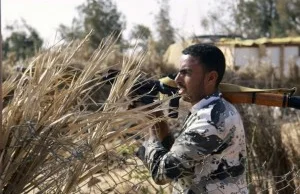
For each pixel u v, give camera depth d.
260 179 3.92
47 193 2.19
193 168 2.47
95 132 2.24
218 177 2.46
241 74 9.04
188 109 2.62
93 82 2.51
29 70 2.36
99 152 2.29
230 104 2.55
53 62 2.31
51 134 2.14
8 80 2.39
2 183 2.08
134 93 2.57
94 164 2.25
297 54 18.81
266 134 4.50
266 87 7.14
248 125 4.54
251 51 11.45
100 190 2.31
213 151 2.44
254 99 2.70
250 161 4.38
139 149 2.59
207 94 2.56
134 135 2.35
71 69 2.51
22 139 2.10
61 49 2.40
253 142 4.49
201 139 2.43
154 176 2.53
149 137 2.62
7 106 2.16
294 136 4.56
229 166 2.48
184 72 2.56
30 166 2.12
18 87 2.26
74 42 2.47
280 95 2.68
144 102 2.55
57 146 2.13
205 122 2.44
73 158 2.12
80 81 2.30
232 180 2.48
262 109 4.61
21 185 2.11
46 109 2.21
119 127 2.30
